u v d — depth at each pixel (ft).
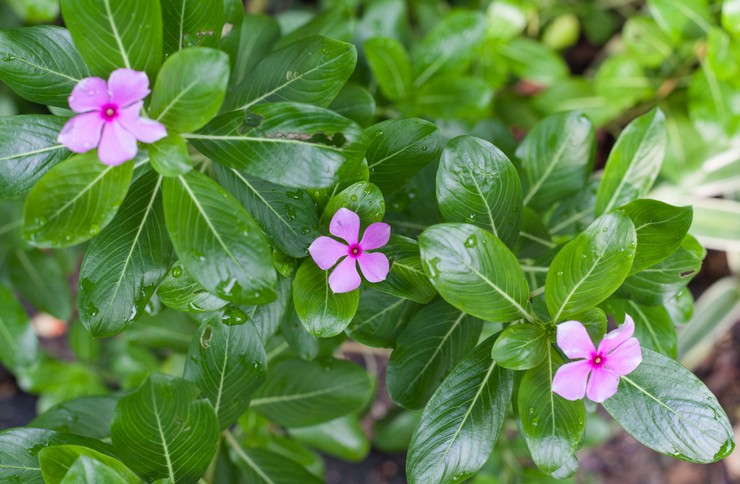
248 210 2.45
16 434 2.48
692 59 3.38
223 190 2.33
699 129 3.22
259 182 2.45
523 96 3.63
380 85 2.98
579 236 2.37
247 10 3.99
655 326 2.65
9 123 2.40
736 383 4.34
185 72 2.28
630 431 2.43
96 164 2.32
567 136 2.74
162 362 3.59
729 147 3.43
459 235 2.34
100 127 2.26
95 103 2.26
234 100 2.52
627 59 3.42
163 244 2.48
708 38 3.10
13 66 2.41
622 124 3.90
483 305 2.38
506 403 2.47
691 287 4.36
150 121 2.25
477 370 2.47
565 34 4.02
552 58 3.45
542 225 2.68
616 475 4.34
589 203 2.78
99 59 2.33
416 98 3.06
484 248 2.35
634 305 2.65
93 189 2.31
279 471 2.80
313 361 2.81
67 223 2.30
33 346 3.12
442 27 3.02
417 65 3.05
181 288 2.48
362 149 2.34
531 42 3.46
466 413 2.45
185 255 2.32
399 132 2.49
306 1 4.19
